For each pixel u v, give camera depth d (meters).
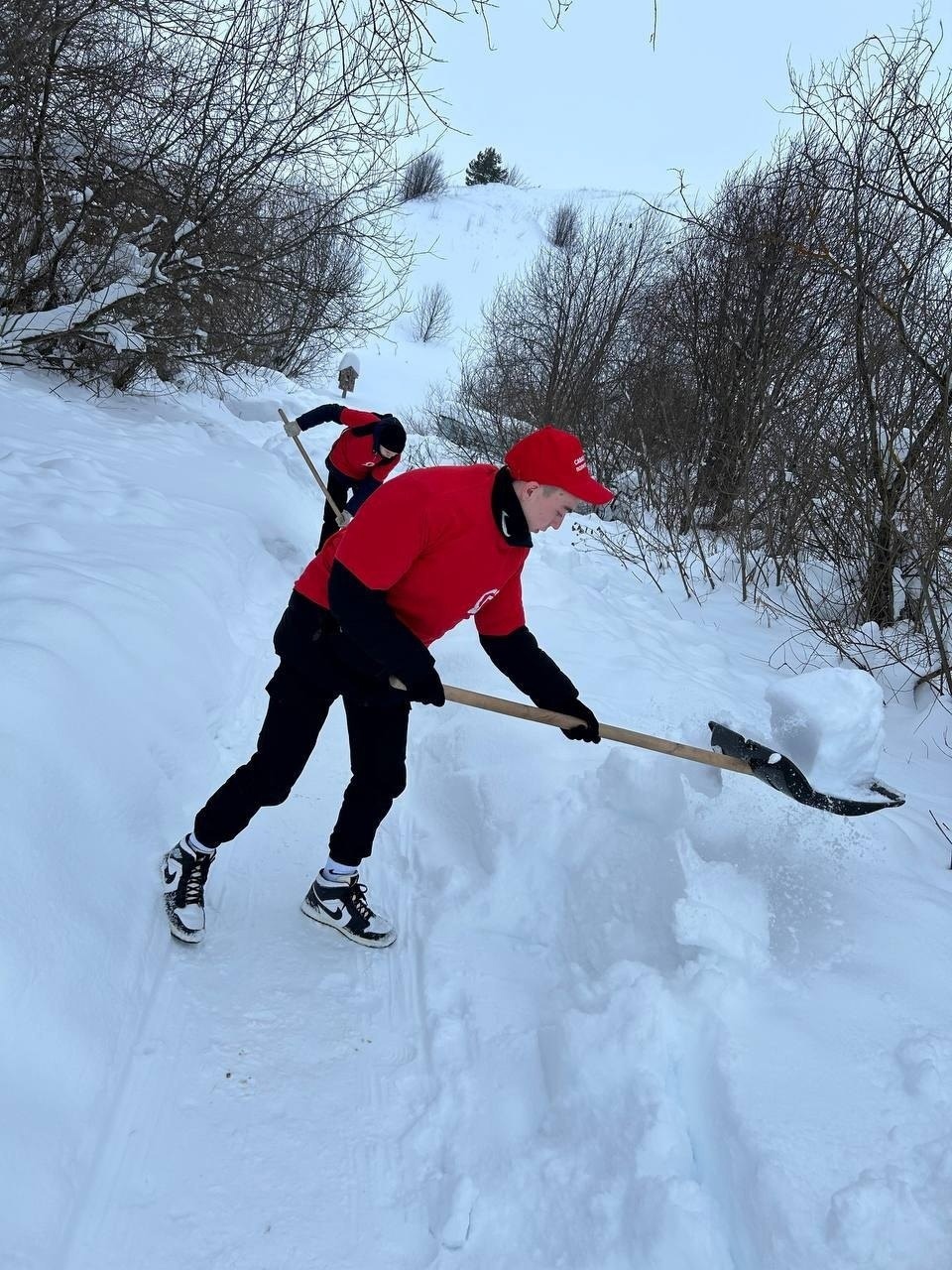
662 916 2.77
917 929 2.84
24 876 2.32
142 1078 2.26
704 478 9.23
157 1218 1.95
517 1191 2.07
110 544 4.80
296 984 2.68
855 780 3.06
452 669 4.73
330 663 2.53
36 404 8.35
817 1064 2.29
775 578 7.85
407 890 3.20
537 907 3.04
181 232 9.47
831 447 6.58
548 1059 2.37
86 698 3.04
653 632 6.23
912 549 5.83
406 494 2.28
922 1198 1.93
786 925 2.83
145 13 8.02
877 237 6.55
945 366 5.84
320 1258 1.92
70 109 8.66
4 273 9.29
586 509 10.38
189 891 2.74
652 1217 1.93
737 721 3.24
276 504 7.39
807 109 6.62
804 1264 1.83
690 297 10.02
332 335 15.36
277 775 2.63
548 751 3.71
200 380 12.57
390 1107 2.31
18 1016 2.07
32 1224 1.78
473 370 18.89
